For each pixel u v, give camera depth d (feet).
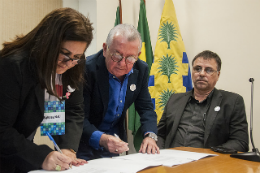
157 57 8.65
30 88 3.10
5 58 2.94
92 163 3.40
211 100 6.33
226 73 8.61
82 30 2.98
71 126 3.82
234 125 5.89
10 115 2.96
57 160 2.96
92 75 4.75
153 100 8.56
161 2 9.51
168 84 8.50
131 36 4.30
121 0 9.90
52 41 2.88
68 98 3.82
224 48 8.65
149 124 5.09
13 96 2.93
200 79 6.39
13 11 8.26
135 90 5.19
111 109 4.99
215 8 8.77
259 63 8.15
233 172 3.01
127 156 4.00
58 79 3.64
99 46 9.25
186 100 6.70
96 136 4.37
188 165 3.36
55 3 9.40
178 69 8.51
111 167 3.12
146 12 9.75
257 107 8.09
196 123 6.33
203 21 8.93
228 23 8.60
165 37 8.68
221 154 4.27
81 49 3.09
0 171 3.01
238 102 6.06
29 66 3.01
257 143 7.98
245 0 8.38
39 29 3.03
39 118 3.32
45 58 2.90
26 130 3.31
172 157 3.88
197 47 9.01
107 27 9.49
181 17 9.24
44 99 3.43
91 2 9.32
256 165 3.40
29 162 2.94
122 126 5.38
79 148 4.85
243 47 8.39
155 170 3.07
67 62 3.09
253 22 8.28
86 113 4.80
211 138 5.92
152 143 4.53
